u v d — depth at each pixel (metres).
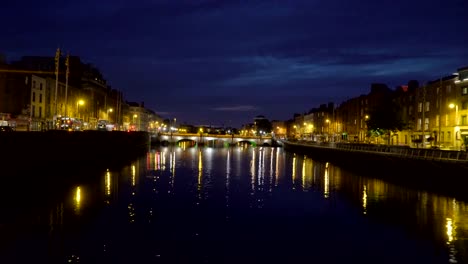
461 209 40.06
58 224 32.22
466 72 83.81
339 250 27.59
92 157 78.56
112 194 46.22
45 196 42.59
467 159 45.38
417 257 26.28
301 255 26.61
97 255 25.67
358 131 149.12
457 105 85.62
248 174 72.88
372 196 48.12
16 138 43.44
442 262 25.38
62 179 55.47
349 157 88.19
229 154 139.62
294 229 32.78
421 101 101.06
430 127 96.31
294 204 43.03
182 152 145.12
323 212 38.97
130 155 110.00
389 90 145.00
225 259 25.66
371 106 131.25
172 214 37.09
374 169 73.19
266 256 26.33
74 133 65.50
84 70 159.12
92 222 33.22
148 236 29.91
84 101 143.00
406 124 103.50
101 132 86.31
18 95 96.88
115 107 195.88
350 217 36.97
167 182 58.56
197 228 32.47
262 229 32.59
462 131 83.44
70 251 26.19
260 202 43.94
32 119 97.56
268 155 136.88
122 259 25.14
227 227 33.00
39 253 25.69
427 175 53.50
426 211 39.25
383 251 27.47
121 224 32.97
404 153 61.84
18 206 37.50
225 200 44.84
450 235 31.12
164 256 25.86
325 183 60.66
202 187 54.47
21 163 44.81
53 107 112.00
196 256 26.03
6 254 25.36
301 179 65.75
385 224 34.47
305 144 140.62
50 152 53.84
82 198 42.84
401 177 61.78
